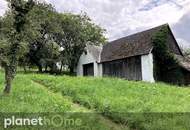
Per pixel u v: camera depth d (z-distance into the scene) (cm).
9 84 2184
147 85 3216
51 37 6294
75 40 6475
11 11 2225
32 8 2259
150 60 4684
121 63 5281
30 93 2258
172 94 2745
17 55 2203
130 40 5456
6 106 1725
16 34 2195
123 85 3031
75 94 2394
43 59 6047
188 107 2066
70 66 6631
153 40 4728
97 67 5928
